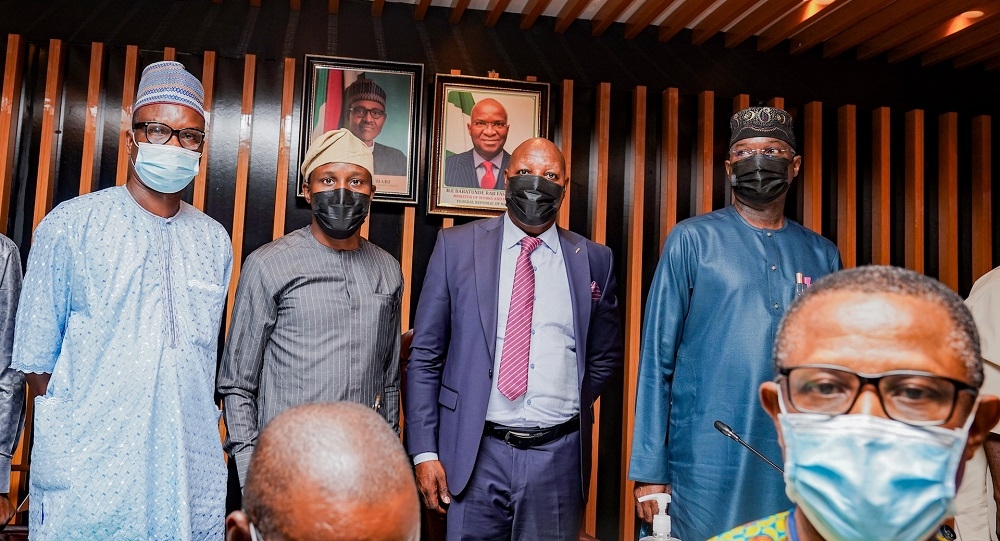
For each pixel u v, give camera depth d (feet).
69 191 12.94
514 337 7.97
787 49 15.08
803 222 14.78
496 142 13.66
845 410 3.03
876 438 2.93
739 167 8.20
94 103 12.87
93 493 6.57
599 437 13.92
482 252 8.34
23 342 6.81
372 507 2.45
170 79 7.28
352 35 13.87
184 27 13.48
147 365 6.80
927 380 2.91
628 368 13.83
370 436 2.61
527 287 8.15
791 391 3.14
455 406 7.97
